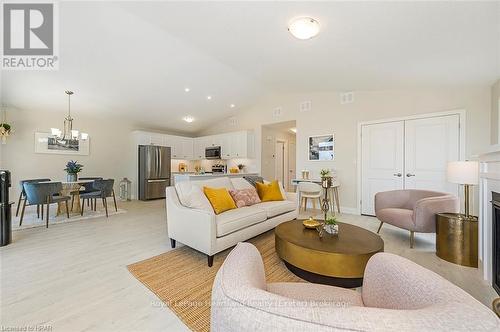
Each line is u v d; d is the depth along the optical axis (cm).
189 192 273
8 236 280
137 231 340
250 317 53
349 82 394
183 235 252
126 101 523
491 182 186
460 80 316
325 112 504
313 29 216
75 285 186
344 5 184
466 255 225
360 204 454
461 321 47
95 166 596
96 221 400
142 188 643
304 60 313
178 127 751
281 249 214
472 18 179
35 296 170
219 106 631
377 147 433
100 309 156
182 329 138
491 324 46
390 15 189
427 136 380
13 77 379
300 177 541
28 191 355
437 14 179
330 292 110
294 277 204
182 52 365
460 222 227
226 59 341
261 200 360
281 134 741
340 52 272
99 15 271
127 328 138
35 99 458
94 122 596
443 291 65
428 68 287
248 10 210
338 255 177
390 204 331
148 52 356
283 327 49
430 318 48
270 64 344
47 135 518
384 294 90
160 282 192
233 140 668
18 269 213
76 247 272
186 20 243
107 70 392
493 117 318
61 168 538
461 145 349
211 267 222
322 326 47
